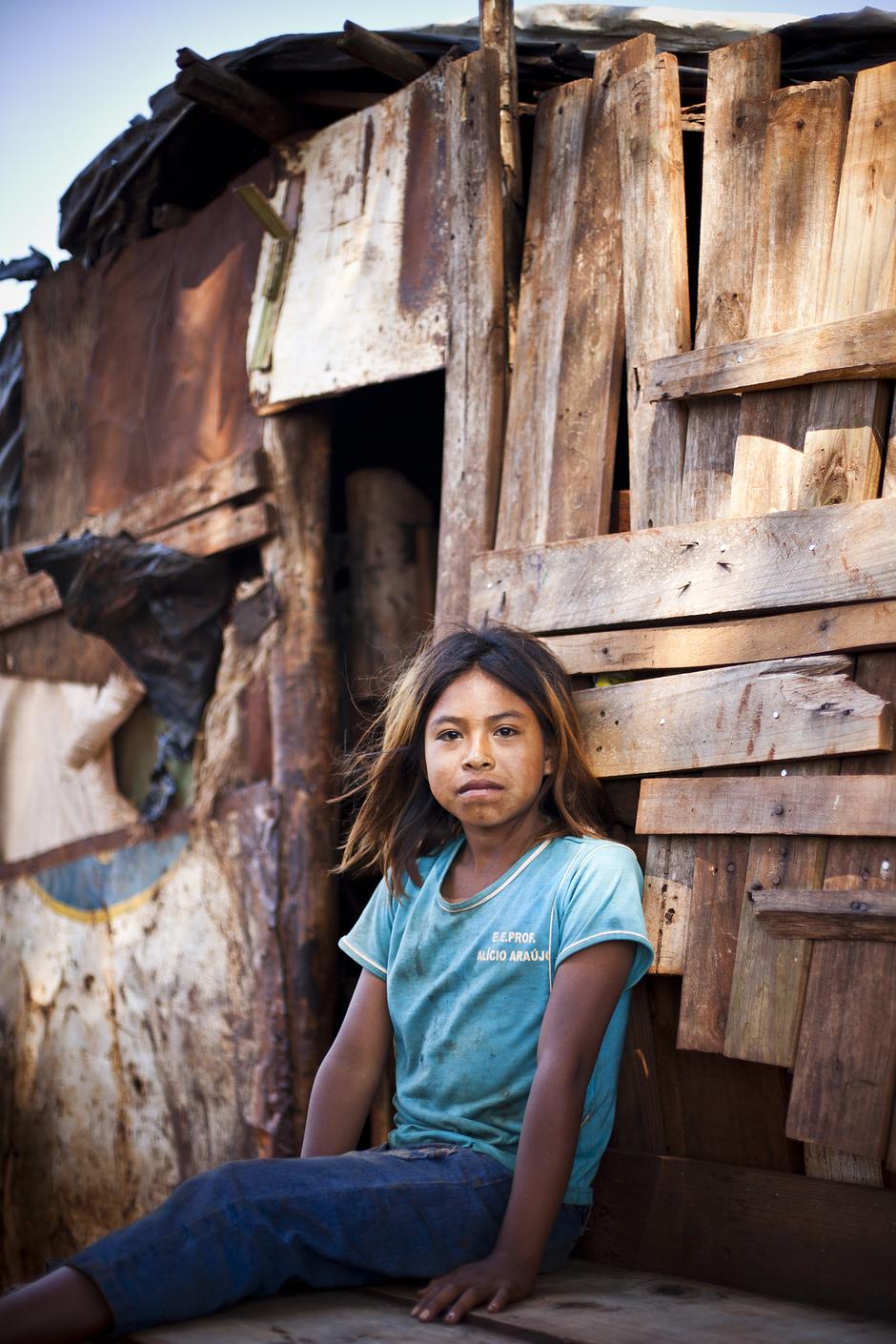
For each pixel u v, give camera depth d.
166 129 3.54
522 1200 1.77
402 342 2.99
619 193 2.48
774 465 2.11
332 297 3.20
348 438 4.20
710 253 2.24
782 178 2.15
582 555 2.31
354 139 3.19
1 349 4.58
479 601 2.47
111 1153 3.82
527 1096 1.96
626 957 1.92
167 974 3.67
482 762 2.02
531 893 2.03
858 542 1.93
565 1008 1.87
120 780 4.04
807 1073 1.86
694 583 2.13
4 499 4.48
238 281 3.54
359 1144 3.31
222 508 3.55
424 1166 1.88
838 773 1.94
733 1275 1.95
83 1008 3.97
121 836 3.89
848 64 2.71
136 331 3.94
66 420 4.23
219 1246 1.70
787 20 2.94
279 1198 1.75
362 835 2.30
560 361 2.51
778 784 1.97
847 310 2.04
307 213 3.31
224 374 3.57
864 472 1.99
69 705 4.13
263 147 3.61
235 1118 3.40
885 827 1.84
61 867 4.12
